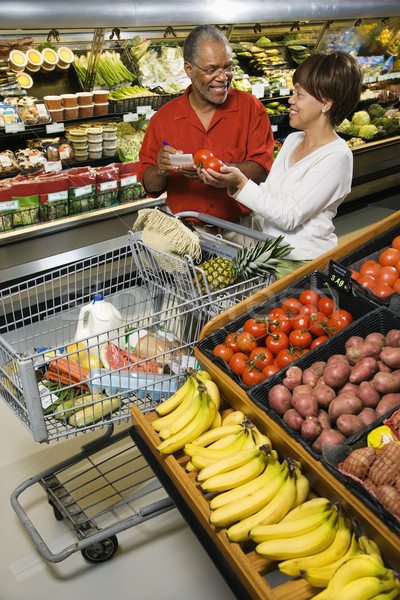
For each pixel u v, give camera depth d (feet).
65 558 6.74
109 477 8.30
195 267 6.89
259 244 7.28
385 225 8.02
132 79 13.35
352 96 7.50
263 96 15.66
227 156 9.75
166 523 7.61
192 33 8.75
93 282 12.82
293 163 8.26
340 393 5.58
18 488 7.18
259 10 12.40
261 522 4.83
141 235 7.77
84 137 12.61
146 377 6.66
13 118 11.50
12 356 5.99
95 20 10.31
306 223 8.17
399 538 4.19
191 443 5.82
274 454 5.42
